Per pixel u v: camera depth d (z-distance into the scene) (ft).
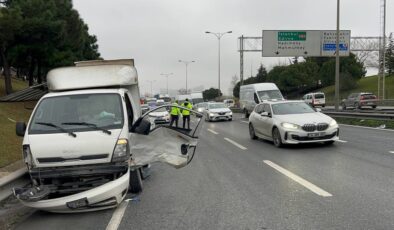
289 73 279.28
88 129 23.03
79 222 20.61
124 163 22.63
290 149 44.14
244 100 117.91
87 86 27.07
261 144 50.34
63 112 24.25
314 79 283.59
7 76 124.77
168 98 218.59
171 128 26.12
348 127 70.85
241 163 36.40
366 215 19.66
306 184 26.68
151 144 25.64
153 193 25.94
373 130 63.00
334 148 43.16
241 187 26.68
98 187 21.57
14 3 113.70
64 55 130.00
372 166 32.24
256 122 53.42
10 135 49.83
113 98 24.95
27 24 110.11
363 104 147.02
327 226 18.31
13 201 25.17
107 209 22.61
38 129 23.29
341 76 265.13
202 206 22.45
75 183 22.52
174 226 19.22
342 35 153.17
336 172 30.35
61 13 134.92
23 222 21.21
